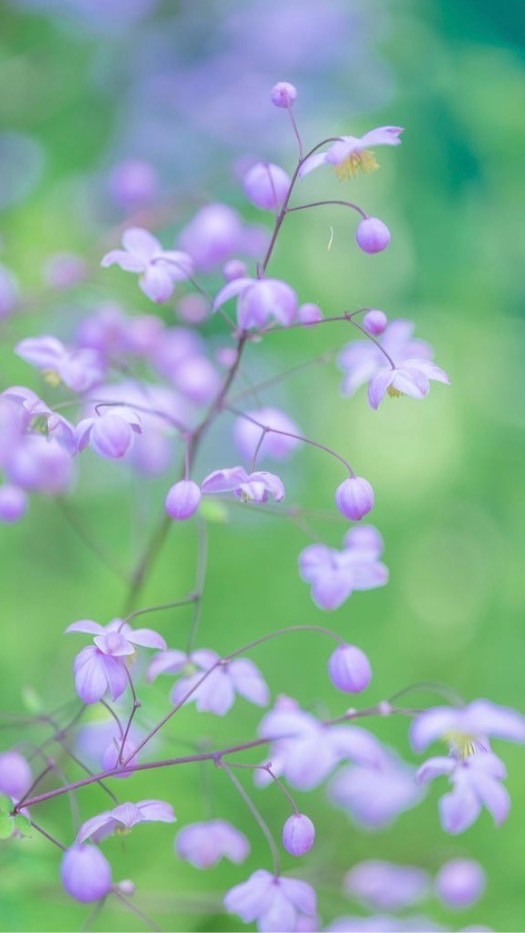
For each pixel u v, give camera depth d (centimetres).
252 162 92
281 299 71
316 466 113
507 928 94
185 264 74
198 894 82
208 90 120
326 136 119
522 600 112
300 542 110
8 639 97
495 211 121
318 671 106
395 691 106
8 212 111
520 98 119
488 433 118
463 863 86
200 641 104
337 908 88
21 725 77
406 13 128
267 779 73
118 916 88
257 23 122
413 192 121
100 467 102
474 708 69
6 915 79
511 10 128
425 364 71
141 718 78
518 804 99
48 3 124
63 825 90
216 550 108
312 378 113
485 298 121
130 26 125
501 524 117
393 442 116
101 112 122
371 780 87
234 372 73
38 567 102
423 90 122
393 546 113
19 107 122
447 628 112
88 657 70
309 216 115
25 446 79
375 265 118
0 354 95
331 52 121
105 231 109
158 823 92
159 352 82
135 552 86
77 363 75
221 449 99
